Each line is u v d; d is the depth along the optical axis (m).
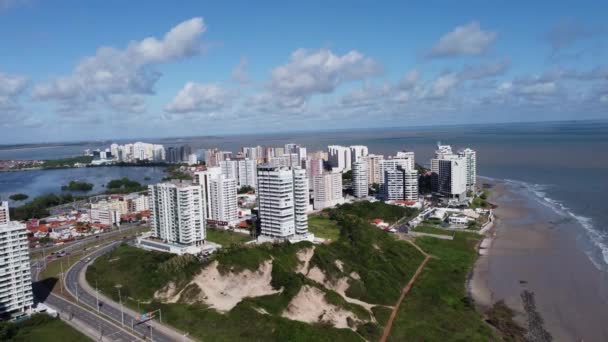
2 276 176.25
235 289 199.12
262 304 182.50
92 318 179.38
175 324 171.75
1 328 162.25
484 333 172.38
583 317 185.62
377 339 168.50
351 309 185.38
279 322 164.38
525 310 194.00
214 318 171.88
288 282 194.75
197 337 161.50
